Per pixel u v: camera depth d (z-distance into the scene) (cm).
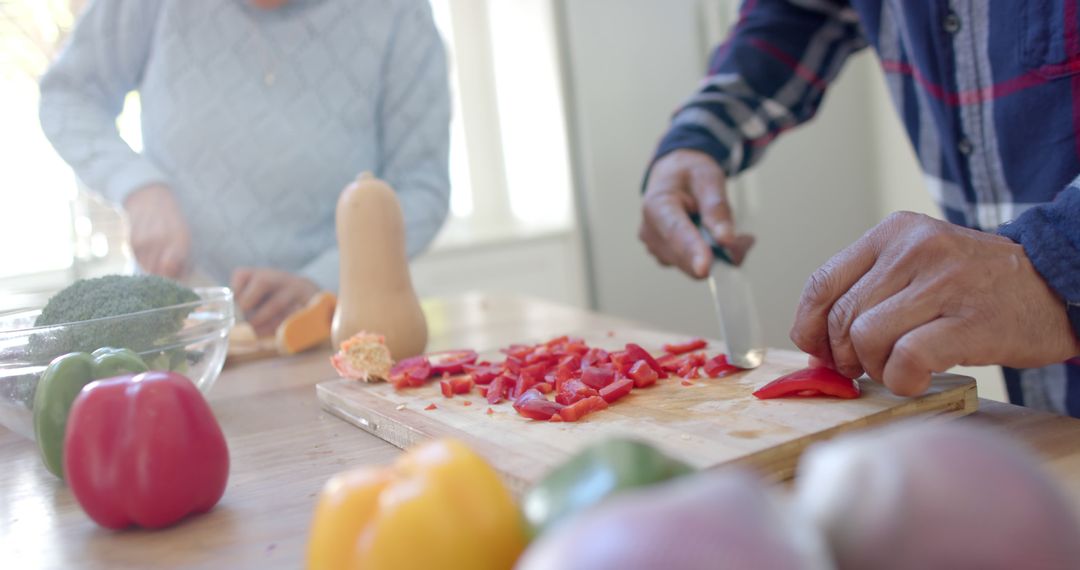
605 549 33
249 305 161
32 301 139
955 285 80
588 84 316
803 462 77
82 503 73
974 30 125
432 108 206
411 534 44
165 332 101
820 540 36
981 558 34
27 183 259
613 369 103
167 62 194
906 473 36
